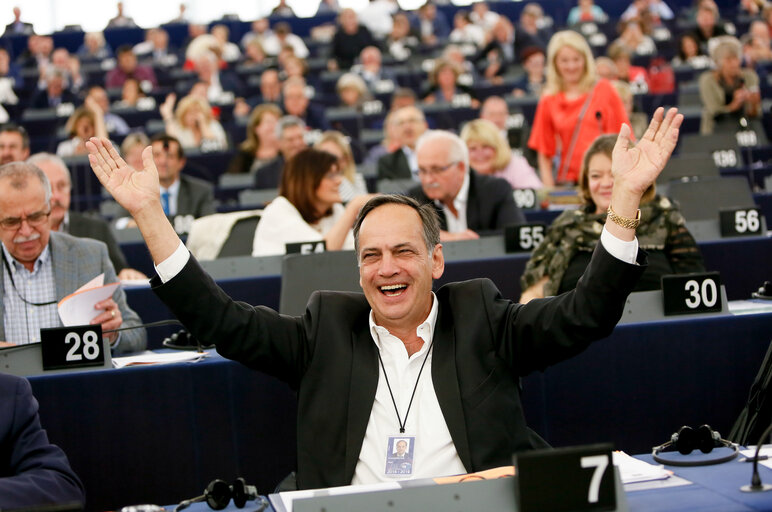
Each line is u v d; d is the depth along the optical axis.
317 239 4.86
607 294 2.29
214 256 5.28
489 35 14.91
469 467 2.35
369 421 2.44
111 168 2.40
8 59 16.08
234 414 3.07
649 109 11.12
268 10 19.23
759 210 4.84
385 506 1.91
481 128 7.04
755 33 13.53
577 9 17.16
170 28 17.69
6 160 6.57
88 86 15.27
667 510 1.91
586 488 1.89
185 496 3.03
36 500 2.27
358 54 15.05
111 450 2.97
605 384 3.17
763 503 1.91
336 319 2.52
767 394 2.75
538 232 4.73
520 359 2.45
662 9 16.92
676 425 3.17
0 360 2.95
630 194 2.27
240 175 8.80
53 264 3.58
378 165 8.41
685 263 3.93
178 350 3.48
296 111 11.22
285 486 2.48
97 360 3.00
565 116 6.98
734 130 9.45
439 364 2.45
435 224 2.55
